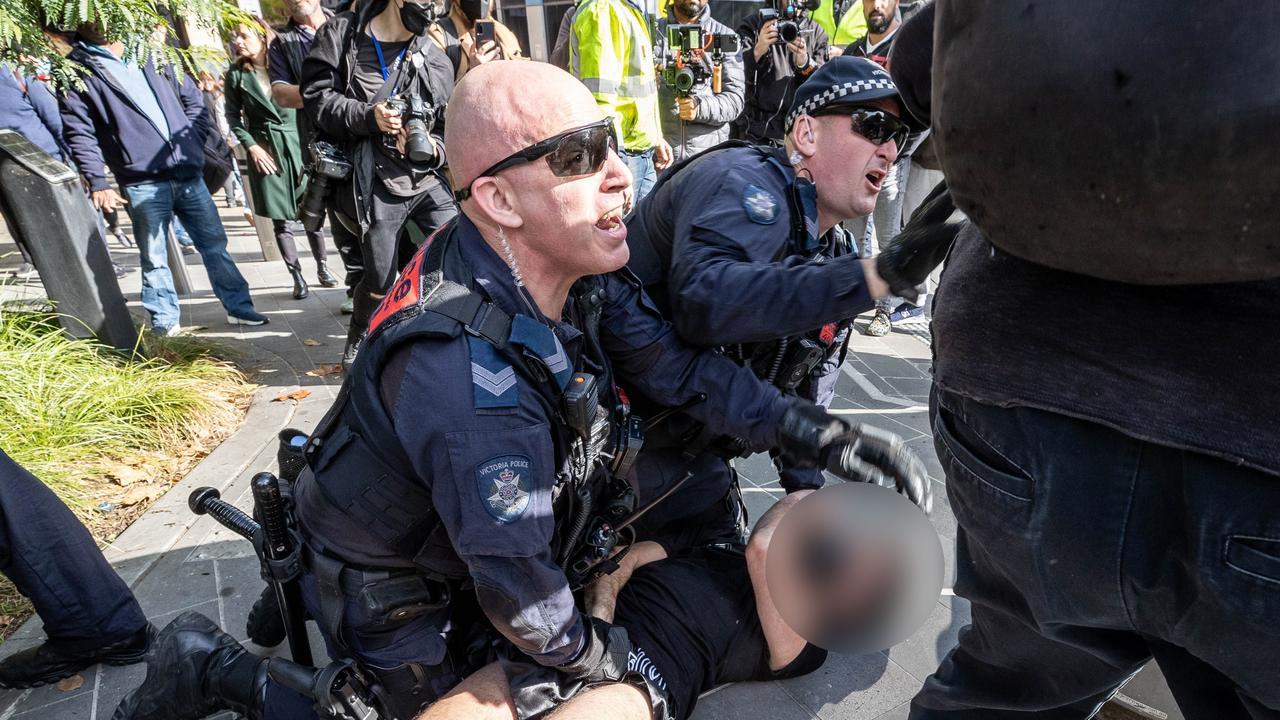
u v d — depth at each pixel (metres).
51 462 2.87
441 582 1.53
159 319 4.55
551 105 1.31
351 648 1.53
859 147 1.80
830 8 5.97
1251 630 0.91
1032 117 0.76
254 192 5.20
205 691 1.70
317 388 3.85
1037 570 1.10
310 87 3.38
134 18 3.23
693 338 1.68
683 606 1.83
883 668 2.08
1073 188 0.76
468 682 1.52
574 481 1.49
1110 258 0.79
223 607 2.30
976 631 1.42
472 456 1.27
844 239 2.19
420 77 3.37
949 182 0.93
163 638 1.77
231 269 4.80
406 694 1.55
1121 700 1.70
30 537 1.87
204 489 1.97
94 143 4.25
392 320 1.37
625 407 1.69
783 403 1.68
